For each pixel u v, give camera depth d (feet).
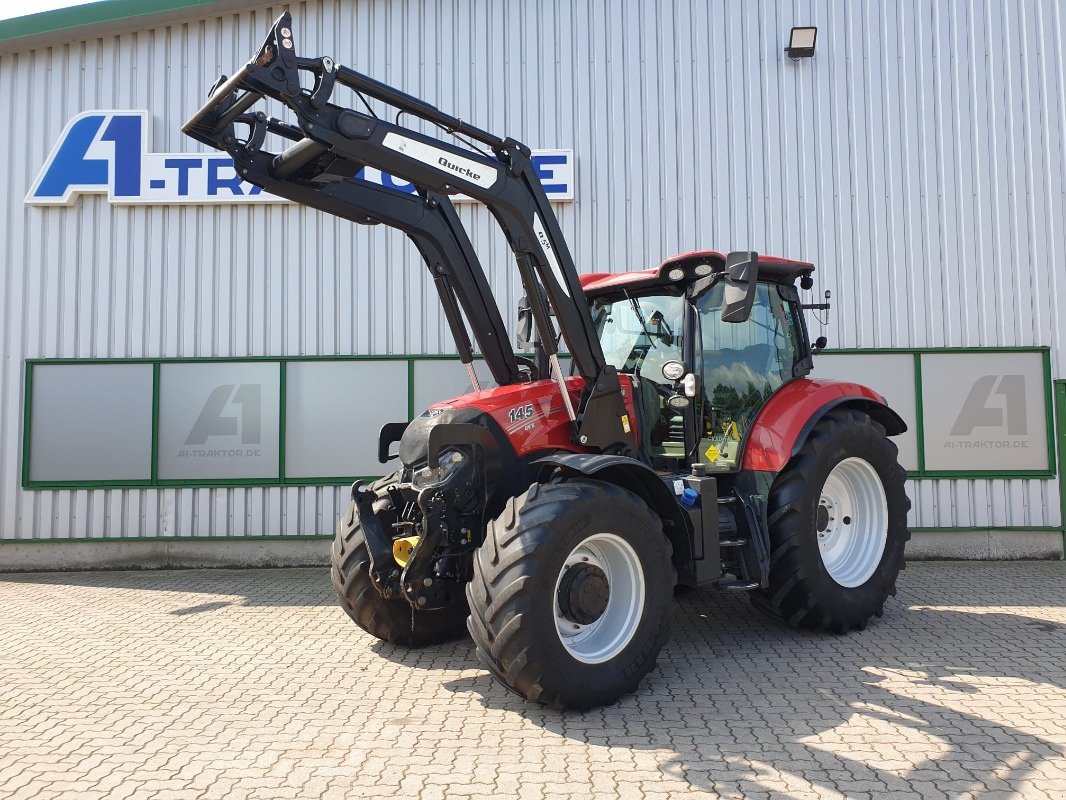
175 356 25.50
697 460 15.15
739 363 16.21
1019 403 25.07
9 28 25.48
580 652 11.81
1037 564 24.03
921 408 25.07
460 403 14.12
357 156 11.85
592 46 26.05
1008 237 25.54
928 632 15.93
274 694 12.70
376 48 26.17
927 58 25.93
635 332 16.33
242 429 25.30
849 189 25.71
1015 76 25.82
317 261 25.71
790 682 12.83
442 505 12.56
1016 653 14.28
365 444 25.31
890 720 11.01
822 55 25.94
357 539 14.94
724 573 14.97
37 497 25.11
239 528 25.13
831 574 16.25
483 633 11.27
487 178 13.06
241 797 8.95
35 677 13.75
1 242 25.73
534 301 13.66
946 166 25.68
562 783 9.18
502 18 26.12
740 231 25.76
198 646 15.81
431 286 25.67
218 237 25.71
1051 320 25.29
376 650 15.38
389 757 10.04
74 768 9.82
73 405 25.26
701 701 11.99
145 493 25.17
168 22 26.02
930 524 24.95
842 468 17.08
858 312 25.49
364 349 25.57
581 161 25.98
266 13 26.30
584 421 13.87
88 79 26.12
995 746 10.01
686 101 25.96
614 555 12.55
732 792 8.86
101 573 24.45
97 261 25.67
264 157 12.89
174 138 26.11
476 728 11.04
